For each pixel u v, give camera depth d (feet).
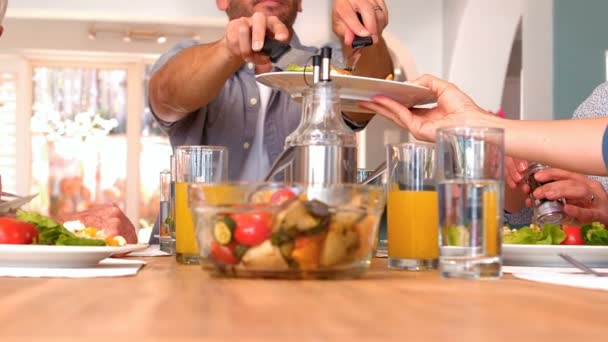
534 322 2.07
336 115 4.14
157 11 15.02
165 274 3.58
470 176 3.39
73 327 1.90
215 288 2.90
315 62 4.20
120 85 20.86
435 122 4.77
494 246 3.40
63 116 20.81
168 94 7.70
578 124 4.25
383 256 5.30
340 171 4.09
